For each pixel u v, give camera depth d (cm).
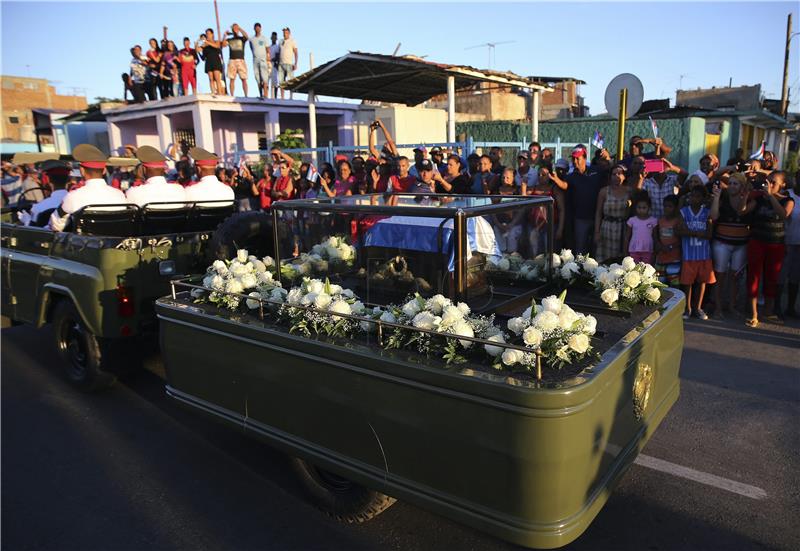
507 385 225
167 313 367
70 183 762
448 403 243
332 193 814
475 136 1585
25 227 570
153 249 499
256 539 326
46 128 2402
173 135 1709
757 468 372
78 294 493
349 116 1786
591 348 257
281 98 1658
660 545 307
